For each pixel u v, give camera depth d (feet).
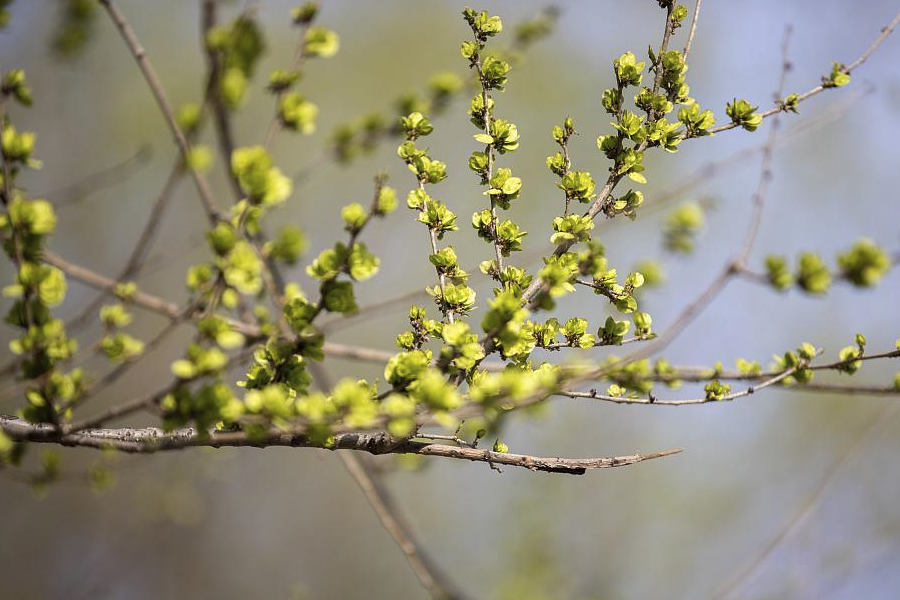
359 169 32.07
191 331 32.35
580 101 35.96
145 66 10.09
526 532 26.81
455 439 8.41
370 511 38.83
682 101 9.25
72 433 7.46
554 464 8.20
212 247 6.93
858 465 31.96
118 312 8.18
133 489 31.07
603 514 33.45
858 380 35.60
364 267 7.17
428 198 9.11
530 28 15.42
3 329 27.55
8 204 7.23
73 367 8.30
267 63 32.96
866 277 6.73
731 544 34.78
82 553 31.24
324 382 14.75
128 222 31.42
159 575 33.60
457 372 8.30
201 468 24.32
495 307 7.60
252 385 7.79
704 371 8.97
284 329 8.43
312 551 37.83
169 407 6.99
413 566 14.84
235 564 36.04
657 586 33.53
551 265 8.29
